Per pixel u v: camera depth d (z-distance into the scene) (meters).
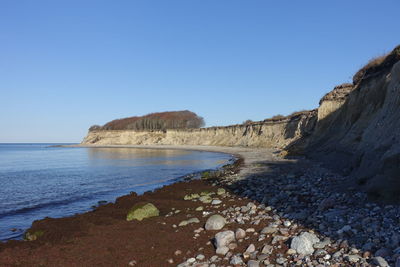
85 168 44.78
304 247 6.67
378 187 10.21
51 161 64.19
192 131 141.50
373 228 7.39
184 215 11.95
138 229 10.26
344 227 7.67
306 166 26.56
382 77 23.12
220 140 116.00
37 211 16.64
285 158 38.94
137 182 28.11
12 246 9.63
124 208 14.78
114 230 10.37
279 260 6.39
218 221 9.43
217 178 24.36
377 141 13.79
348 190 12.63
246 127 101.56
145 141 165.50
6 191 24.17
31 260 7.85
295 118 69.56
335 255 6.20
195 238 8.68
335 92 40.91
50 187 26.05
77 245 8.95
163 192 18.84
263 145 77.81
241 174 24.91
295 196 13.31
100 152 107.12
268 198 13.41
